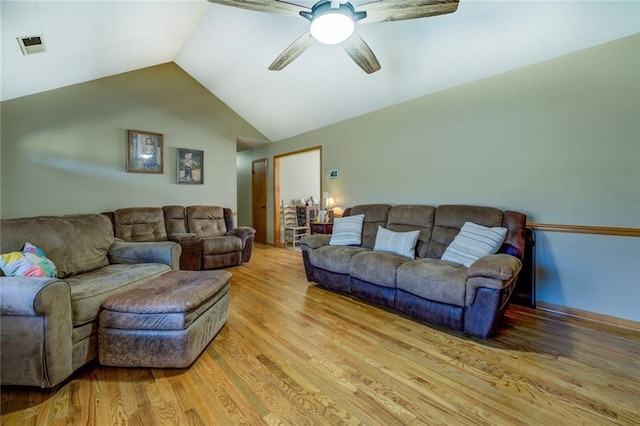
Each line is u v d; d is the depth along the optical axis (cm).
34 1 218
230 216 515
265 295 312
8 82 309
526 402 145
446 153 339
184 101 500
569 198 259
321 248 337
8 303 141
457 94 328
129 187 443
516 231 260
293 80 426
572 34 241
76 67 347
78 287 183
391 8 189
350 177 461
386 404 143
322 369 173
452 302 219
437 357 188
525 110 280
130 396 148
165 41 387
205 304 195
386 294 265
